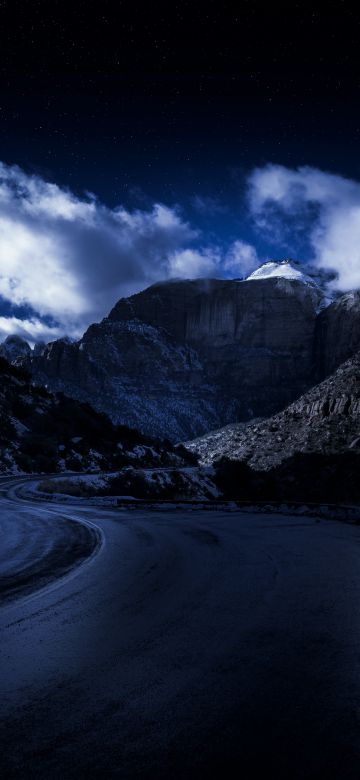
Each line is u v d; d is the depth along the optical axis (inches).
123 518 642.2
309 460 4751.5
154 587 241.3
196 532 476.4
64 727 101.7
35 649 153.6
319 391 7327.8
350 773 83.4
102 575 277.0
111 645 155.3
